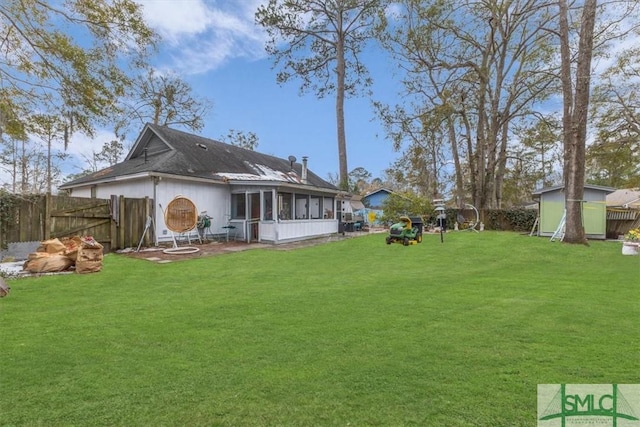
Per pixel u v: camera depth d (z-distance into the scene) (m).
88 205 10.75
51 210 9.95
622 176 23.05
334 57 27.53
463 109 21.22
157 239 12.80
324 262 9.45
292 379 2.70
